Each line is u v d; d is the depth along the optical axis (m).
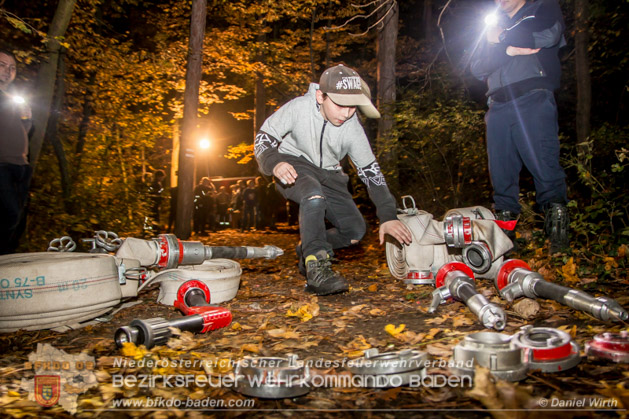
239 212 22.91
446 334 2.92
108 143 12.37
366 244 9.88
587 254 4.88
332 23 21.25
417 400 2.08
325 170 4.56
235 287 4.43
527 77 4.58
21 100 5.50
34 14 10.34
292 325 3.43
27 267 3.32
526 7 4.56
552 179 4.61
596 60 12.07
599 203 5.10
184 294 3.76
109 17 14.93
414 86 12.83
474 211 4.30
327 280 4.29
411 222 4.39
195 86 13.78
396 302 3.96
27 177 5.62
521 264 3.43
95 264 3.52
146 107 17.03
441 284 3.61
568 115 16.61
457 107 9.88
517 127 4.65
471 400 2.04
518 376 2.12
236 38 18.19
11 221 5.46
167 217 17.06
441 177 10.16
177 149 21.95
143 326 2.88
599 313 2.73
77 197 10.12
